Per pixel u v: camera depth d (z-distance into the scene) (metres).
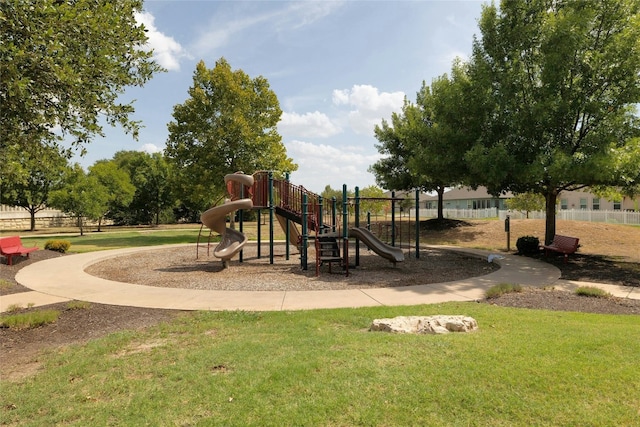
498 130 13.84
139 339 5.32
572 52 12.35
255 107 25.09
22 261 13.44
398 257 11.86
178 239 25.08
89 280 10.09
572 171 11.48
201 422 3.02
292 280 10.05
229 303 7.37
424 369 3.77
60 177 29.77
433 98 16.47
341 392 3.39
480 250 15.88
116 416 3.18
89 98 5.10
